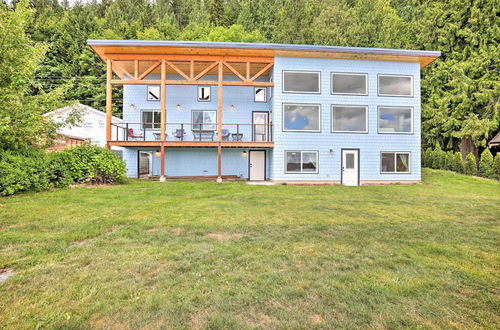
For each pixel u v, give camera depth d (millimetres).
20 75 8438
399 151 13789
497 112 16938
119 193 8352
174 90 15391
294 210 6492
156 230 4648
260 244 4004
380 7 28500
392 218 5816
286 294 2607
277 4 36375
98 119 19969
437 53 13055
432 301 2537
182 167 15211
